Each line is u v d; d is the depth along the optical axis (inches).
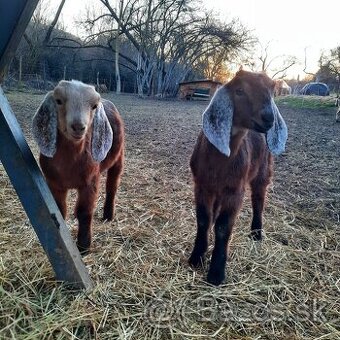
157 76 435.8
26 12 24.9
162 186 61.2
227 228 34.7
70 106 30.1
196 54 483.8
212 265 34.7
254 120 32.0
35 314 27.5
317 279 36.3
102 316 28.0
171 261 37.2
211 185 34.8
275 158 91.3
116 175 45.6
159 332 27.2
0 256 34.1
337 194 64.1
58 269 30.3
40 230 29.3
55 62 397.4
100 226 43.9
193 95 406.9
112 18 446.6
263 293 33.2
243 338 27.2
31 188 28.2
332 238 46.3
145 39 411.8
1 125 26.8
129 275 33.9
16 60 320.5
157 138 109.8
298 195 62.4
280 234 46.0
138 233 42.6
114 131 42.2
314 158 93.5
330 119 209.6
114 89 472.4
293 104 313.7
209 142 34.6
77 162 33.6
